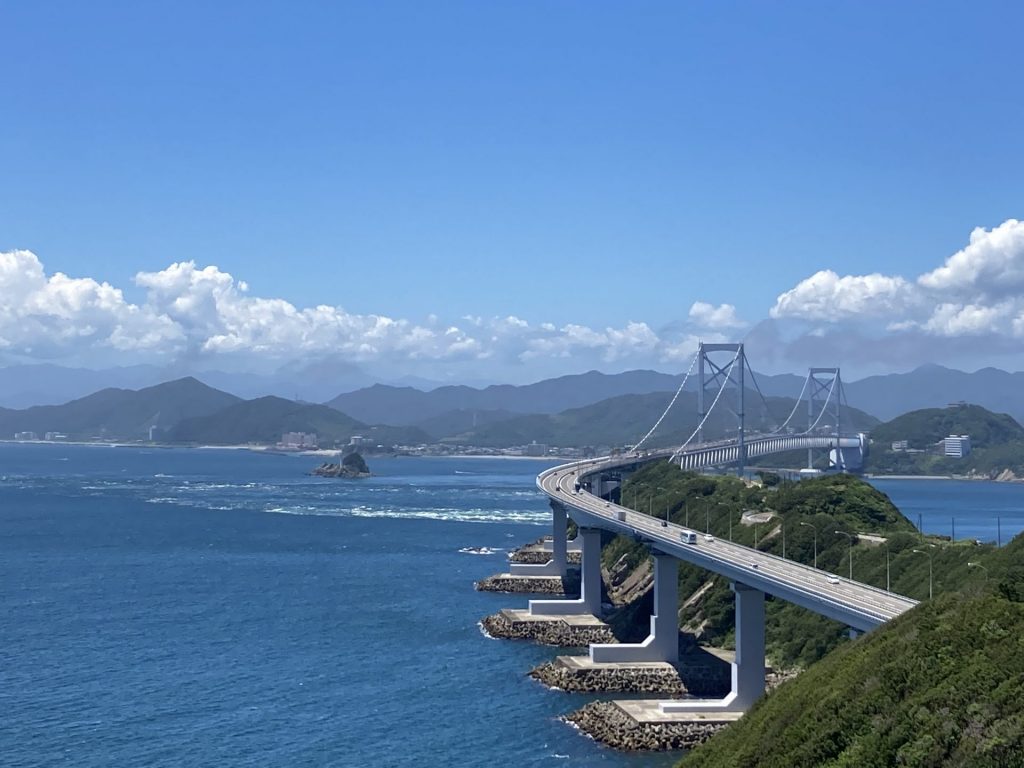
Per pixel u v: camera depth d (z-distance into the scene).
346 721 102.69
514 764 90.94
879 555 125.19
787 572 99.44
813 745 63.06
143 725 100.69
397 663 126.62
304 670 122.62
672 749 94.88
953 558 113.56
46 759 90.94
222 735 97.94
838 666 71.94
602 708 101.56
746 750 68.69
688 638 126.12
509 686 116.12
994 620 66.25
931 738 58.62
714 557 103.31
